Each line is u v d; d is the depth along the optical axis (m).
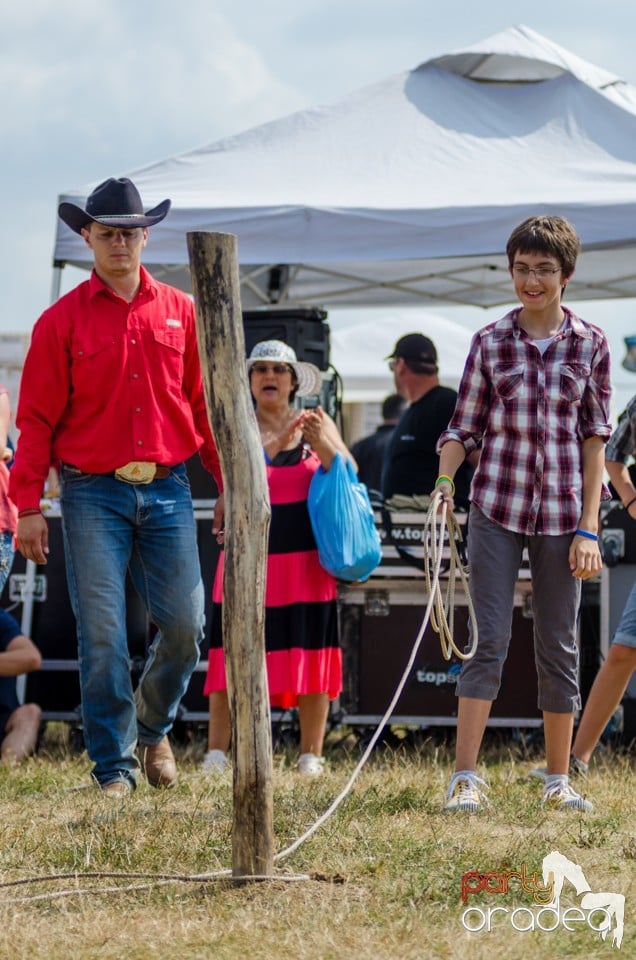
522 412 6.96
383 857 5.53
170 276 14.46
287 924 4.76
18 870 5.51
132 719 7.12
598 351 7.07
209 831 6.09
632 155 11.55
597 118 11.95
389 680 10.62
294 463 9.21
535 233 6.94
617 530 10.72
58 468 7.35
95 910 4.98
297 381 9.45
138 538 7.20
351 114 12.34
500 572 6.95
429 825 6.25
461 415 7.11
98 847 5.76
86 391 6.98
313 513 8.97
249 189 11.52
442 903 4.98
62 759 9.72
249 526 5.39
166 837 5.96
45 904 5.07
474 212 10.73
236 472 5.41
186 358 7.27
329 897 5.09
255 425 5.50
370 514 9.09
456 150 11.80
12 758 9.55
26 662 10.31
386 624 10.64
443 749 10.05
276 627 8.98
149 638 10.74
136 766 7.18
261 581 5.39
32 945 4.56
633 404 8.27
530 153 11.68
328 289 15.02
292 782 7.83
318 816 6.39
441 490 6.82
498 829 6.27
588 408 7.07
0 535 8.70
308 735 9.04
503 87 12.62
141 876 5.36
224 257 5.42
